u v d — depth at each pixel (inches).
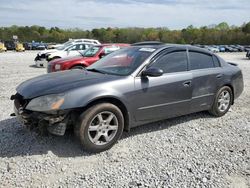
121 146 180.1
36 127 168.2
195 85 215.0
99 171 149.5
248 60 1161.4
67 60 411.2
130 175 145.9
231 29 4247.0
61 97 159.3
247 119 241.1
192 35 4069.9
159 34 3966.5
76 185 136.3
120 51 222.7
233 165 157.8
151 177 144.2
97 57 428.1
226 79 239.9
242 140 194.4
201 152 174.1
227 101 246.8
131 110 181.9
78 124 164.2
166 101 198.4
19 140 182.1
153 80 190.4
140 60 193.3
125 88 177.5
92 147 167.2
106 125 171.6
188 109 214.7
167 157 166.6
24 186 134.1
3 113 240.2
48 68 424.5
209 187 136.2
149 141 188.9
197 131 209.5
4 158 159.0
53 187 134.2
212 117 242.7
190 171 150.7
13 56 1200.8
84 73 193.9
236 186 137.3
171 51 206.2
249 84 422.9
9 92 336.2
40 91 164.7
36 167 150.9
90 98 163.3
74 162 157.9
